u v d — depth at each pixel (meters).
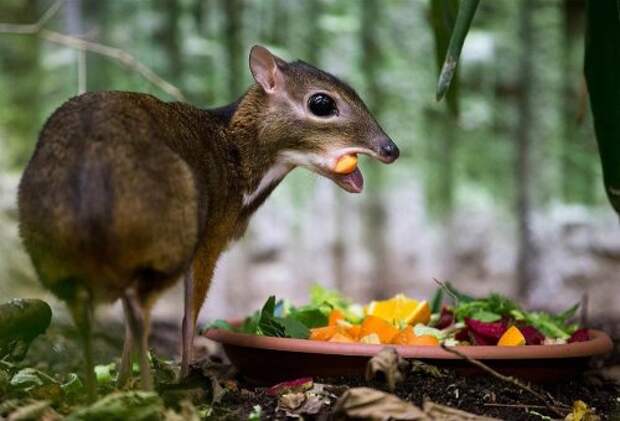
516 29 16.55
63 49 15.19
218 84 15.70
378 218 16.47
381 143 6.33
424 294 15.91
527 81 16.58
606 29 6.14
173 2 15.52
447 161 16.55
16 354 5.79
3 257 10.98
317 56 16.05
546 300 15.33
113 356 7.74
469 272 16.36
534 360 5.58
